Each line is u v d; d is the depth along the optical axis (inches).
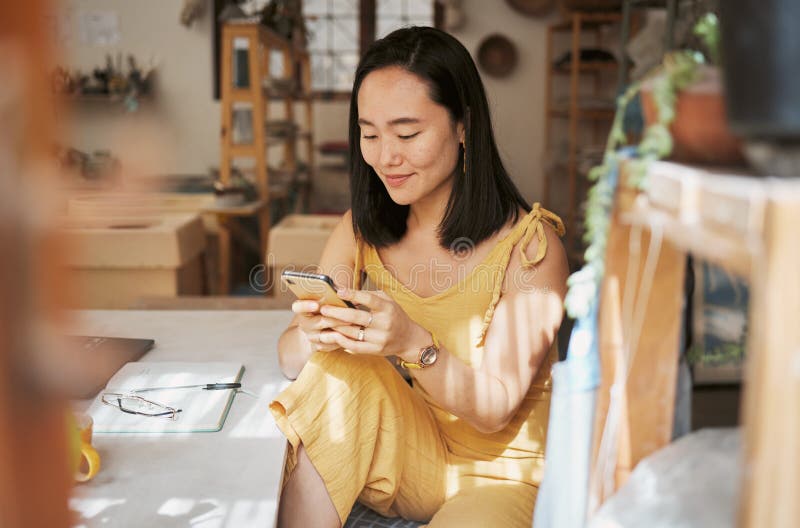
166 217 136.0
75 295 19.9
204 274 150.9
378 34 245.4
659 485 29.2
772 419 19.7
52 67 18.6
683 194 23.7
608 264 31.0
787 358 19.4
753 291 20.3
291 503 49.7
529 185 253.9
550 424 33.7
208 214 162.6
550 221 58.1
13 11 17.8
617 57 227.6
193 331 72.7
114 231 120.0
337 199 234.5
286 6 196.1
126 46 231.5
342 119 245.1
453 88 54.1
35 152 18.6
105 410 51.9
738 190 20.8
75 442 40.7
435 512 55.7
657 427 33.0
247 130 164.4
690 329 37.0
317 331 49.6
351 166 60.5
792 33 19.4
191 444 47.9
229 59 162.7
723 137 24.4
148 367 60.0
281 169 199.2
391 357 71.4
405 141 54.1
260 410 53.4
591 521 30.0
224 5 230.4
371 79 53.9
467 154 56.2
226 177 165.5
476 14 245.9
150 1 230.2
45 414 19.8
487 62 248.4
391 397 52.9
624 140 30.2
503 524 48.5
